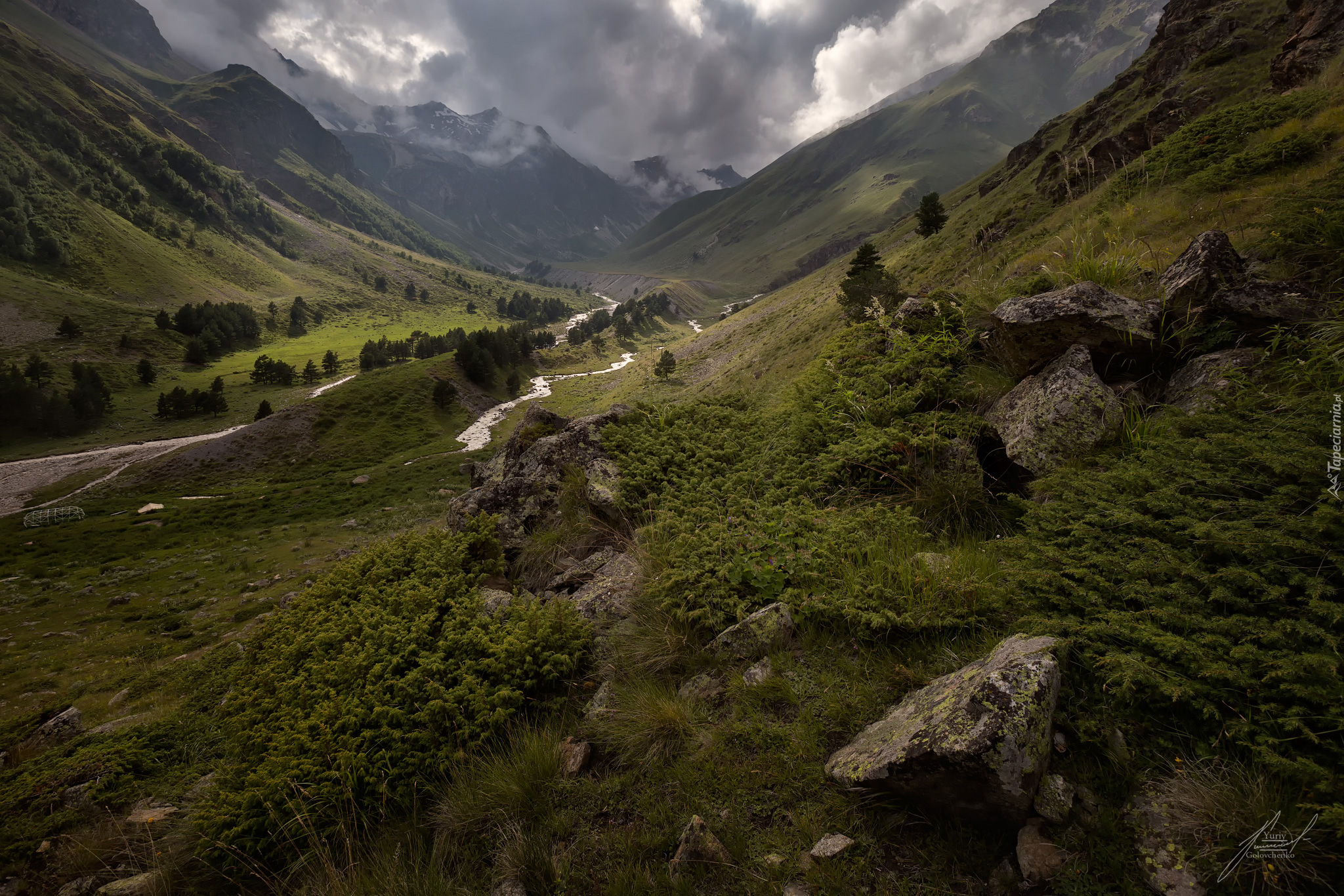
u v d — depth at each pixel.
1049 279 7.52
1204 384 4.82
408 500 72.56
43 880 6.54
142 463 101.12
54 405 126.31
